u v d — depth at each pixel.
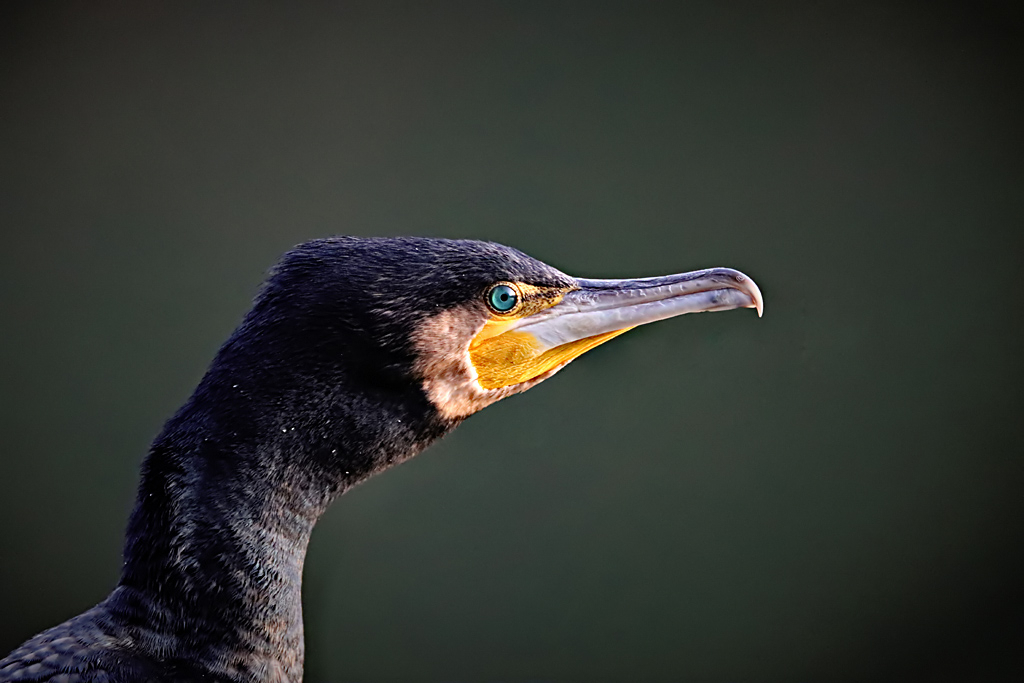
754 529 9.00
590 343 5.09
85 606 8.23
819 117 9.78
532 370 4.95
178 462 4.17
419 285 4.53
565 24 9.89
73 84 9.37
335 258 4.48
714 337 9.30
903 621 8.80
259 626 4.15
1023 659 8.67
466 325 4.67
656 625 8.78
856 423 9.17
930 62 9.81
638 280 5.21
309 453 4.30
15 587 8.29
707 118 9.77
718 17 9.93
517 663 8.55
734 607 8.81
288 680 4.28
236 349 4.31
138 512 4.20
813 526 9.06
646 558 8.91
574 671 8.56
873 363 9.30
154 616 4.06
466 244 4.87
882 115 9.75
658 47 9.89
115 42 9.46
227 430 4.20
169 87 9.48
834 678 8.77
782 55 9.88
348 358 4.34
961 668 8.73
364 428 4.39
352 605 8.52
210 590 4.08
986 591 8.95
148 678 3.94
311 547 8.60
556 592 8.73
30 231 9.05
